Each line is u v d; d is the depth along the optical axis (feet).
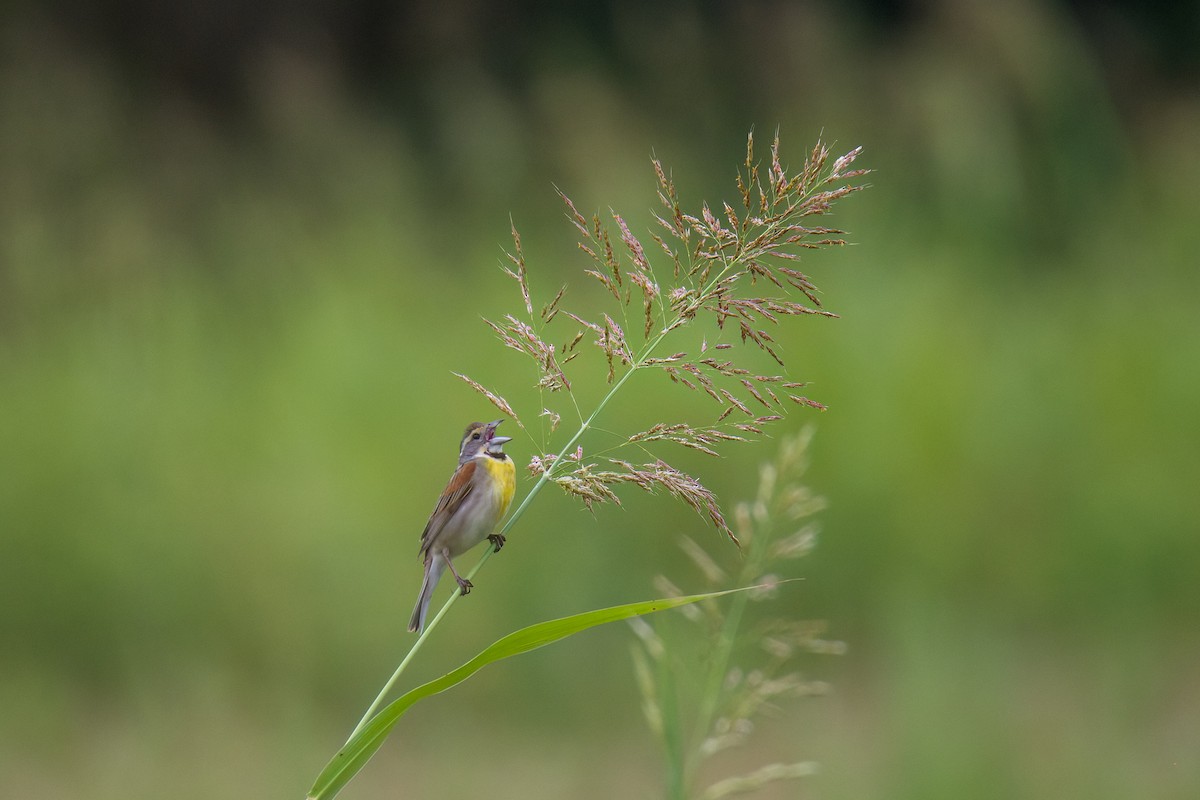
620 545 40.60
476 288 50.37
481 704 38.40
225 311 51.39
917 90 63.57
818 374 45.14
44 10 65.57
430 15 67.15
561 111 59.67
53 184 56.90
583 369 43.86
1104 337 51.62
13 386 45.62
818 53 65.10
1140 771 31.19
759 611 39.65
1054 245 63.46
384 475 42.45
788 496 21.53
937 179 61.31
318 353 46.47
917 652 34.53
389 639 39.34
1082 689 36.55
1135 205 64.49
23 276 51.98
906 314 48.88
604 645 39.27
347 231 55.42
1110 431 47.01
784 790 31.04
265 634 39.24
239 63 67.77
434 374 45.21
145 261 53.31
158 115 63.57
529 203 57.41
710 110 64.34
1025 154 65.41
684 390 42.73
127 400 44.98
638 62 65.87
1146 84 75.15
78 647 39.55
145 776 32.32
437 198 59.00
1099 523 44.14
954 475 44.39
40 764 34.24
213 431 44.09
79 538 40.50
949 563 42.60
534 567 39.86
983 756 29.40
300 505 41.27
